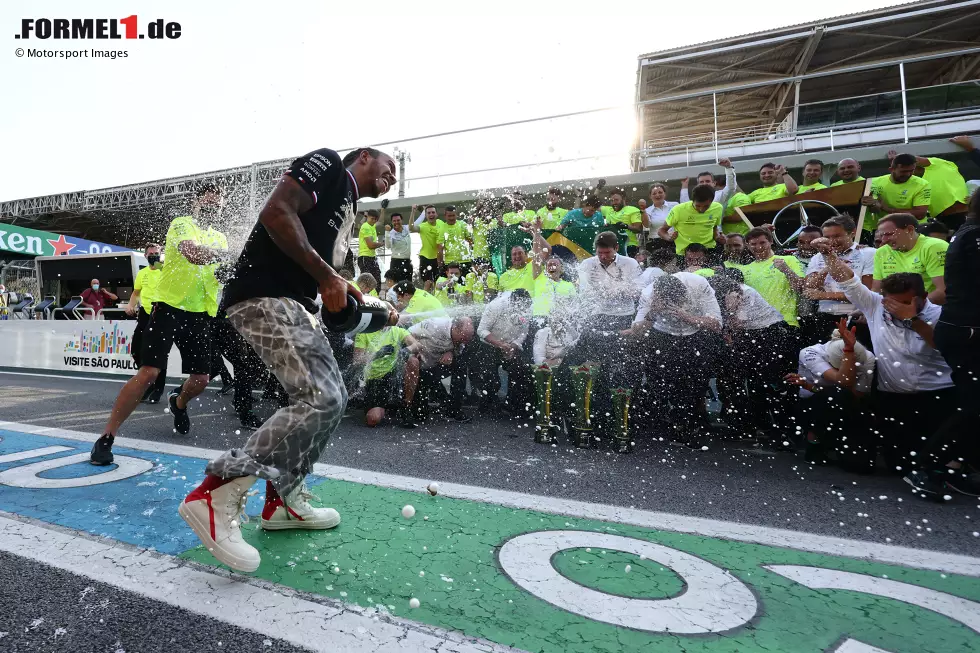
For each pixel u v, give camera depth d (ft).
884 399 9.32
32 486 7.22
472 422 13.32
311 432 4.64
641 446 10.89
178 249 8.61
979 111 24.53
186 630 3.82
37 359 24.16
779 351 11.57
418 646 3.68
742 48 29.81
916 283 8.79
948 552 5.81
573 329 11.53
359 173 5.41
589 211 17.51
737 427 11.60
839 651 3.81
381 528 5.92
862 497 7.78
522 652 3.65
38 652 3.53
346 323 4.97
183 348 10.50
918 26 31.40
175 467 8.26
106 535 5.52
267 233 4.93
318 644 3.68
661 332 11.46
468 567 4.98
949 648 3.89
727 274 12.34
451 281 19.72
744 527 6.38
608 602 4.40
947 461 7.84
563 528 6.11
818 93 38.83
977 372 7.48
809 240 12.70
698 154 30.01
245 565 4.59
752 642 3.88
